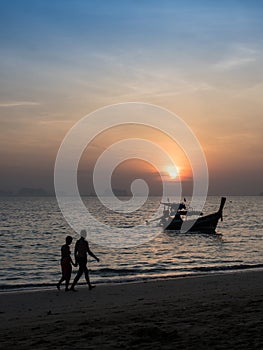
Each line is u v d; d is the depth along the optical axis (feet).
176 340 25.22
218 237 176.14
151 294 49.83
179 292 50.85
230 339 24.84
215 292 49.49
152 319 32.35
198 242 154.71
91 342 25.72
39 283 65.67
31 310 41.78
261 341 24.09
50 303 45.37
